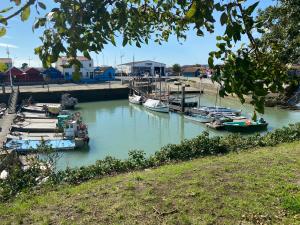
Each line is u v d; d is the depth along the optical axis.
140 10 3.21
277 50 3.17
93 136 28.06
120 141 26.19
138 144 25.30
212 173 9.09
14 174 9.96
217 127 29.45
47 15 2.02
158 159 12.41
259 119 29.66
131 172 10.91
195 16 2.08
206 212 6.71
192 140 13.66
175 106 41.72
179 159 12.53
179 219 6.47
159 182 8.61
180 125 33.22
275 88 2.66
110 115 40.62
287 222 6.12
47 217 6.99
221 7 2.07
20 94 47.62
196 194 7.58
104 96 54.50
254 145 14.02
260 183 8.09
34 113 38.88
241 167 9.59
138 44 3.14
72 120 26.02
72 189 8.88
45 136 25.27
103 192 8.17
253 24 2.20
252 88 2.21
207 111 37.12
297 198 6.92
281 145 13.66
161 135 28.66
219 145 13.39
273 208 6.73
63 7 2.02
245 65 2.20
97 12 2.08
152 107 42.34
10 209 7.59
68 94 48.38
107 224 6.47
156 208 6.99
